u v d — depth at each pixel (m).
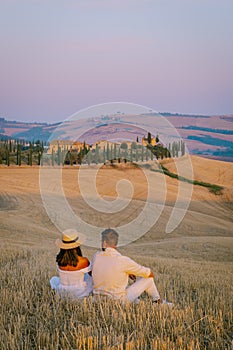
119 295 4.99
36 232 32.09
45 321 4.41
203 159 95.19
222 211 59.50
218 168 88.31
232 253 24.58
